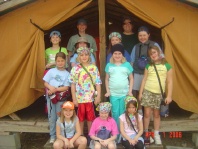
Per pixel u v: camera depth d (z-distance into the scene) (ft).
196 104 17.02
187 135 19.81
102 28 16.22
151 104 15.35
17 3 16.06
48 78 15.58
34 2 16.66
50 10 16.69
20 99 17.01
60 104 15.72
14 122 17.79
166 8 16.53
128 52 18.75
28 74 16.84
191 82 16.70
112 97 15.70
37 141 19.66
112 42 16.85
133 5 16.03
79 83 15.33
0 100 17.38
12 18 16.88
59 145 14.42
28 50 16.85
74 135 14.76
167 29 16.52
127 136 14.65
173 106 20.67
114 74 15.60
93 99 15.47
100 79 16.17
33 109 20.58
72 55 17.72
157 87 15.15
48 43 24.25
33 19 16.70
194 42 16.63
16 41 16.98
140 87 15.89
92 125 14.83
